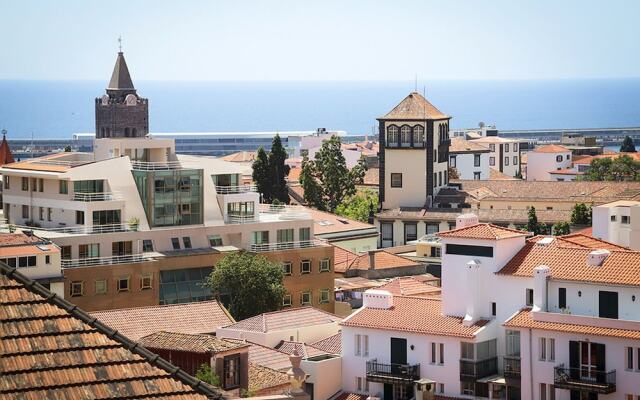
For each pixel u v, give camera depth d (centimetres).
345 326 11419
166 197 17388
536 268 10706
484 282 11100
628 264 10638
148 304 16212
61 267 15588
